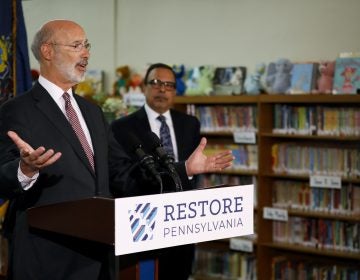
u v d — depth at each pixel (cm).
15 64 425
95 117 275
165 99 430
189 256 408
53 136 246
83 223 201
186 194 205
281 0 605
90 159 258
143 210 194
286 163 577
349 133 539
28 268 232
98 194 249
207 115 622
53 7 737
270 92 586
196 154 252
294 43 598
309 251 557
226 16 639
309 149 562
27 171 215
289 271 572
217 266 620
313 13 587
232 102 591
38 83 260
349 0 566
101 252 235
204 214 210
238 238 597
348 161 541
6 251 562
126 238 190
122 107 571
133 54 709
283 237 586
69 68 258
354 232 543
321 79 554
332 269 548
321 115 554
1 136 244
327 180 538
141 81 679
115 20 721
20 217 240
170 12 679
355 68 535
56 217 212
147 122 429
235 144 617
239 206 221
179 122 444
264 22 615
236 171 596
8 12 422
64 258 232
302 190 570
